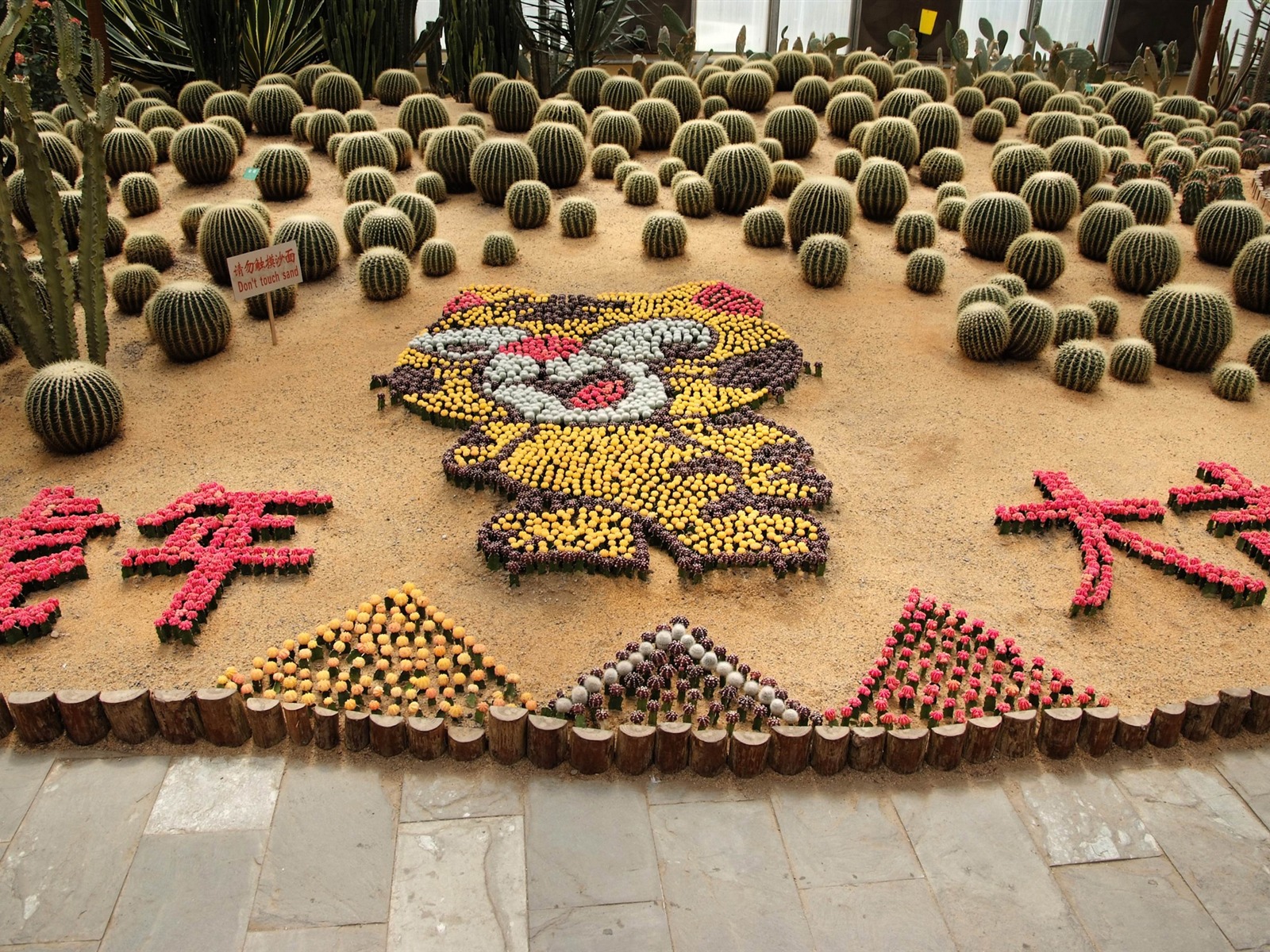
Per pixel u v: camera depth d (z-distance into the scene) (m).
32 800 4.70
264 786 4.81
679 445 7.46
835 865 4.47
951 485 7.27
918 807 4.78
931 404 8.34
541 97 16.69
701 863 4.46
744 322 9.30
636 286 10.11
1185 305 8.90
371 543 6.49
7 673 5.37
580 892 4.32
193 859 4.43
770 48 21.58
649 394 8.09
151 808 4.68
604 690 5.24
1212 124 16.58
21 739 5.01
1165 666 5.62
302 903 4.24
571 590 6.07
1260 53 18.44
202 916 4.18
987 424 8.08
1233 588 6.07
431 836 4.56
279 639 5.66
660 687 5.26
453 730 4.96
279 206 11.59
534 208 11.11
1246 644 5.79
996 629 5.86
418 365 8.52
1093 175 12.68
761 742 4.82
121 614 5.84
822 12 21.41
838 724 5.11
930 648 5.65
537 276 10.27
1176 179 12.91
